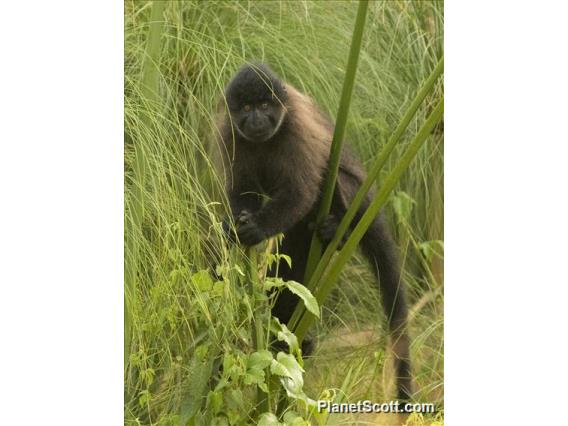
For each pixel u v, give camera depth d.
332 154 6.61
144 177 6.09
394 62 8.56
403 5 8.66
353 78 6.27
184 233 6.21
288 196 6.71
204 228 6.43
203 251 6.37
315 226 6.85
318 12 8.48
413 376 7.27
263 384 5.78
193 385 5.87
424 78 8.44
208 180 6.84
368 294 7.98
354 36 6.14
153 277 6.13
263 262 6.31
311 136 6.96
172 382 6.32
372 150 8.31
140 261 6.15
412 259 8.21
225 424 5.89
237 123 6.84
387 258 7.61
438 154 8.29
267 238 6.54
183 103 7.53
